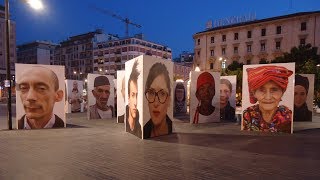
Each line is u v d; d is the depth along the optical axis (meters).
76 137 12.54
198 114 18.14
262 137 12.59
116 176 6.89
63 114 16.02
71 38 110.50
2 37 89.38
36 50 118.00
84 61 103.81
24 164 7.95
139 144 10.93
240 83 35.59
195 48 77.81
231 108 20.66
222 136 12.87
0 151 9.62
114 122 18.56
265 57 65.94
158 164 7.96
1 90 65.31
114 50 95.31
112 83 21.61
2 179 6.67
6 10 14.57
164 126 13.34
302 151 9.67
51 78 15.62
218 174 7.06
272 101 14.20
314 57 42.12
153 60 12.65
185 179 6.68
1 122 18.30
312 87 20.50
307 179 6.73
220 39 72.69
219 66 72.50
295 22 61.91
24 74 15.10
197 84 18.11
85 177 6.81
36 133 13.66
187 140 11.82
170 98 13.64
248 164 7.99
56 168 7.57
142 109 12.11
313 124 18.14
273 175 7.00
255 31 67.31
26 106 15.14
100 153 9.34
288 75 13.84
